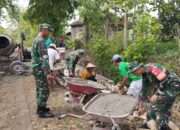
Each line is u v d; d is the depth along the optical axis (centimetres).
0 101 960
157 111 607
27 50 1838
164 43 1221
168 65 1005
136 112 686
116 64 791
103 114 581
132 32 1286
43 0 1950
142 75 641
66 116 755
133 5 1283
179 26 1391
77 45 1653
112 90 775
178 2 1384
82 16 2008
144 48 1064
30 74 1559
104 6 1738
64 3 1977
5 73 1573
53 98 927
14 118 776
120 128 624
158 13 1372
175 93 591
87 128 677
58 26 2011
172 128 612
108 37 1670
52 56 943
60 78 1019
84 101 752
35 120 741
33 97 993
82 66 1072
